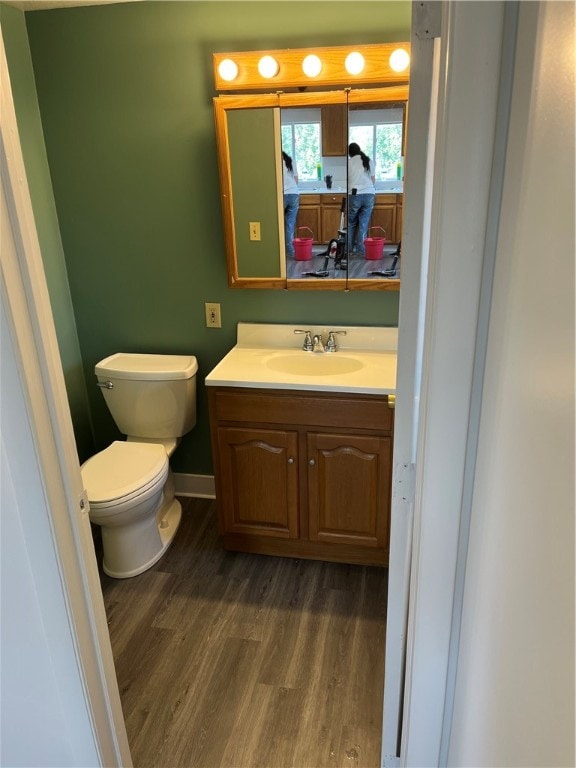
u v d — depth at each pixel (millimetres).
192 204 2498
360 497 2285
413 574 1157
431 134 939
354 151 2248
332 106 2199
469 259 900
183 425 2637
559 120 593
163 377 2492
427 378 989
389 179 2264
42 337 1101
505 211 832
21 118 2359
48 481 1150
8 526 1194
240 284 2514
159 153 2443
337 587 2316
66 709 1354
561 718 582
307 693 1840
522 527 716
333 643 2033
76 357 2836
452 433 1007
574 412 539
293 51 2139
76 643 1276
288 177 2322
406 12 2082
